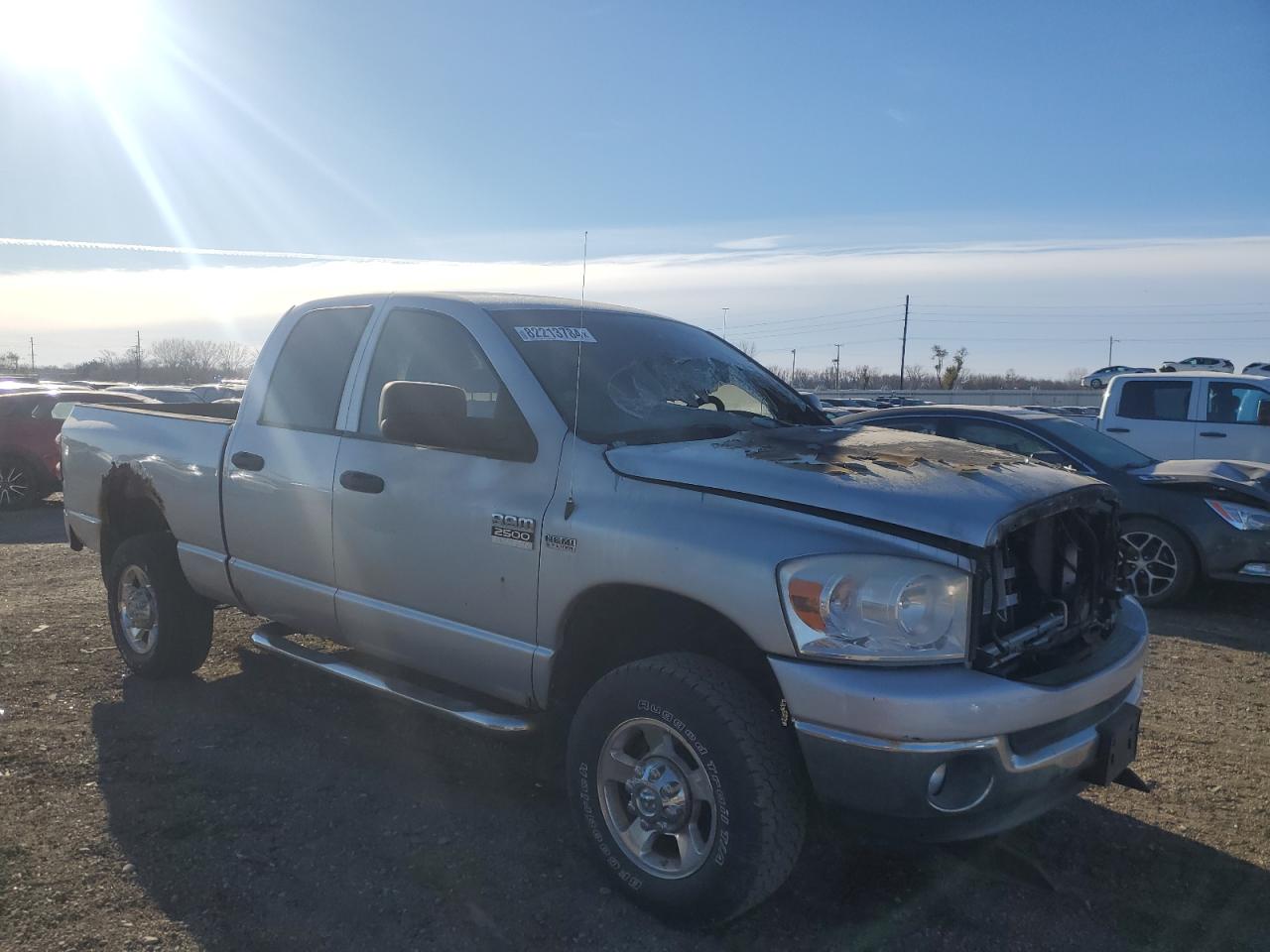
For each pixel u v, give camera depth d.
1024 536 3.18
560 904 3.30
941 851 3.65
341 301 4.66
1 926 3.08
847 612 2.83
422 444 3.81
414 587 3.95
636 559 3.18
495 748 4.61
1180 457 11.41
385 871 3.48
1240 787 4.30
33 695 5.20
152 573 5.27
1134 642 3.45
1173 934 3.20
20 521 12.76
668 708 3.06
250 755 4.47
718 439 3.71
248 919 3.17
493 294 4.43
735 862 2.93
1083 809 4.07
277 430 4.63
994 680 2.81
